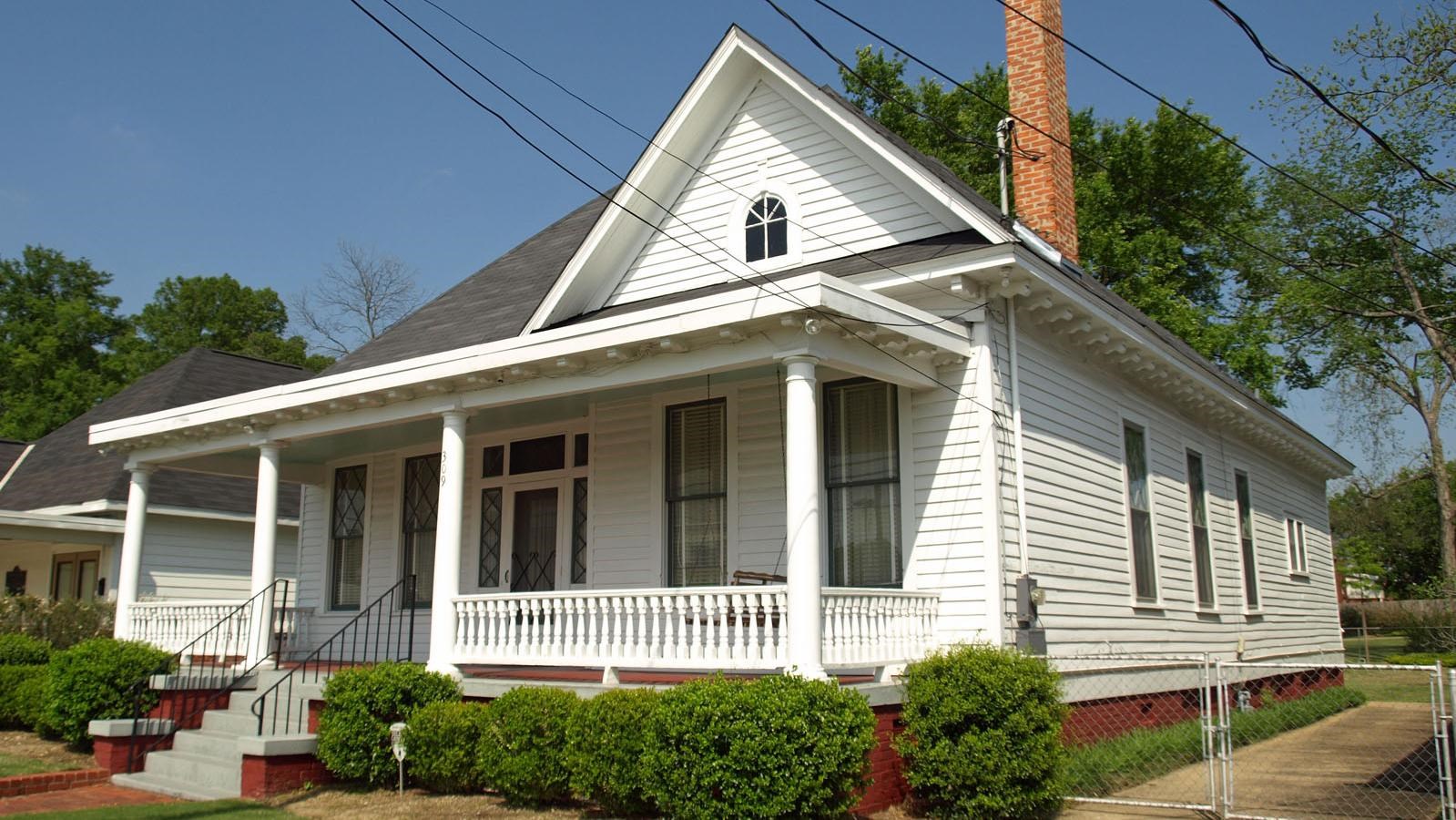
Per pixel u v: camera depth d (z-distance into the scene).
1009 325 11.66
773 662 9.46
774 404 12.71
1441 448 37.72
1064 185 15.49
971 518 11.00
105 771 12.16
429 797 10.31
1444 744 9.36
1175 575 15.52
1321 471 24.48
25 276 52.47
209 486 24.03
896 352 10.80
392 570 16.81
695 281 14.33
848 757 8.34
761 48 13.69
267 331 59.00
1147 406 15.38
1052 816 9.75
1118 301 15.64
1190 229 34.69
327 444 16.34
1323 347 37.91
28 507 23.61
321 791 10.80
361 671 11.10
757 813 8.02
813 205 13.52
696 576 13.02
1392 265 35.28
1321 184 35.19
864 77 33.69
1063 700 11.09
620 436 13.99
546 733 9.66
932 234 12.52
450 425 12.34
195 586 23.41
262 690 13.19
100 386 48.09
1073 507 12.55
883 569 11.57
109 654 13.70
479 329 16.36
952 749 9.25
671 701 8.55
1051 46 15.64
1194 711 15.50
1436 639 37.00
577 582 14.35
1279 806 10.15
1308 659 22.19
